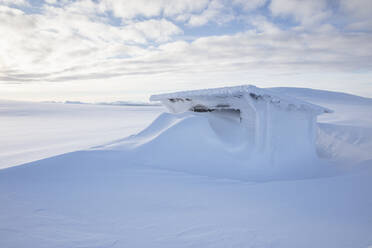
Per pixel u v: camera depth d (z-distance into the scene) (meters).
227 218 3.21
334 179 5.30
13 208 3.34
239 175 6.55
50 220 3.04
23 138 19.31
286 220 3.16
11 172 4.78
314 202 3.89
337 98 51.62
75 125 29.12
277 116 7.77
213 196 4.11
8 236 2.60
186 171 6.05
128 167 5.50
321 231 2.82
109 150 6.37
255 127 7.45
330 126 14.99
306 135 8.58
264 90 6.99
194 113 9.00
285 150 7.89
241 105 7.96
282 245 2.48
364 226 2.96
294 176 7.14
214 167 6.62
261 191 4.43
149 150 6.48
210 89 7.75
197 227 2.93
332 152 10.68
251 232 2.79
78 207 3.47
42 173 4.82
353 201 3.93
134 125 27.16
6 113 43.34
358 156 9.20
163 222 3.06
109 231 2.79
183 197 4.02
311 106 8.11
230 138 8.02
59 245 2.45
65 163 5.37
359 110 32.47
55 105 65.12
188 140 7.15
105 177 4.82
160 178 4.96
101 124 29.70
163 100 10.62
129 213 3.33
